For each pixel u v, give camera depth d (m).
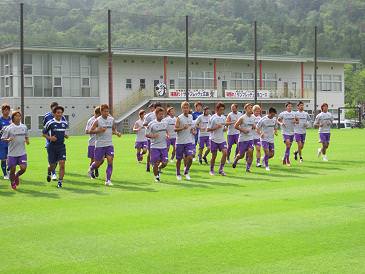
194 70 68.38
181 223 11.18
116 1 126.75
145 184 16.77
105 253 9.13
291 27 110.94
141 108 63.75
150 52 63.28
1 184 16.89
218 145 18.73
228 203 13.32
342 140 37.84
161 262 8.62
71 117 61.44
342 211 12.25
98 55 62.47
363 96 106.31
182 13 118.19
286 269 8.25
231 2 128.25
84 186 16.42
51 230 10.70
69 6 120.50
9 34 84.75
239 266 8.41
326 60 75.00
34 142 39.25
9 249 9.41
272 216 11.77
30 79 59.34
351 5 141.38
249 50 98.38
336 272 8.10
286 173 19.20
